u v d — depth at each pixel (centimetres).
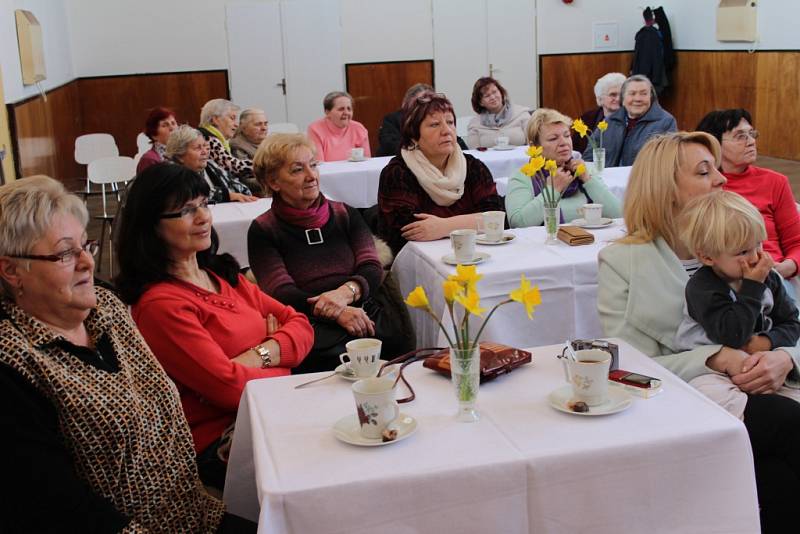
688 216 214
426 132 356
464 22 1095
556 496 154
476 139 677
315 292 309
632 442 157
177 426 177
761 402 204
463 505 151
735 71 1027
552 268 289
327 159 665
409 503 149
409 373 197
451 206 366
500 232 323
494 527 153
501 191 499
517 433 162
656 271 231
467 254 298
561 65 1135
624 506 158
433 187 357
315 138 667
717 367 213
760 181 319
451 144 360
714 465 161
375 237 347
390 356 312
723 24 1027
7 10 669
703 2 1070
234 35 1037
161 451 172
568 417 169
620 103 588
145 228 224
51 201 160
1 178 532
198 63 1038
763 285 207
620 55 1150
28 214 158
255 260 307
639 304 229
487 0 1095
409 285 340
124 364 171
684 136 235
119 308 180
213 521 178
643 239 235
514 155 593
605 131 569
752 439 202
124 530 155
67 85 946
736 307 207
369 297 312
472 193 373
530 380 189
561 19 1122
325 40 1059
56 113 859
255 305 252
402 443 161
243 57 1045
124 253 226
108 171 600
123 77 1023
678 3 1123
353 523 147
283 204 312
